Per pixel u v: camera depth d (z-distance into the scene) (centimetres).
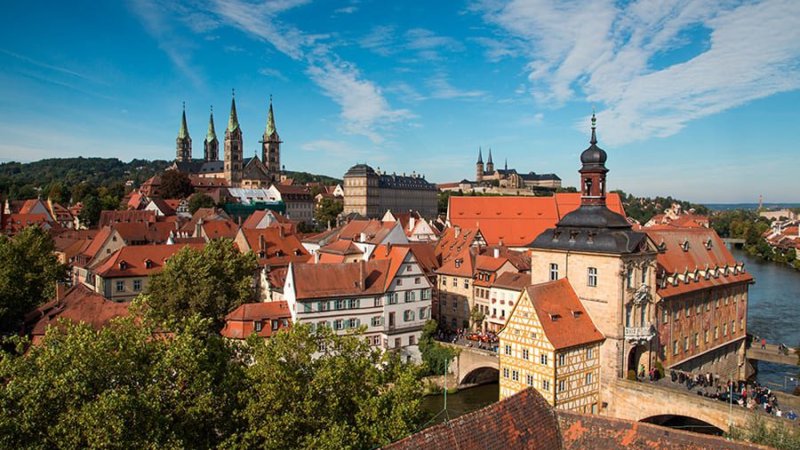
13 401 3994
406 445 3241
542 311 7612
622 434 3756
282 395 4572
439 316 12281
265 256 12875
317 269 9631
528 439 3672
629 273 7875
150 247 12406
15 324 8875
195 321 5159
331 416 4672
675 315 8875
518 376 7838
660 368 8275
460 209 17462
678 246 9688
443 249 13712
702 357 9525
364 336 9788
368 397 4809
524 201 17275
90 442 3788
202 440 4562
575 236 8306
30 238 10794
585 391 7744
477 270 11500
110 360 4244
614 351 7781
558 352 7381
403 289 10112
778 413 6600
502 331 8050
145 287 11981
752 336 11006
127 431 3944
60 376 3978
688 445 3609
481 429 3528
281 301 9656
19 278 9156
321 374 4719
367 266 10106
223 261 10538
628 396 7612
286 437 4484
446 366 9356
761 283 19138
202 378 4484
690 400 6975
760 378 10569
